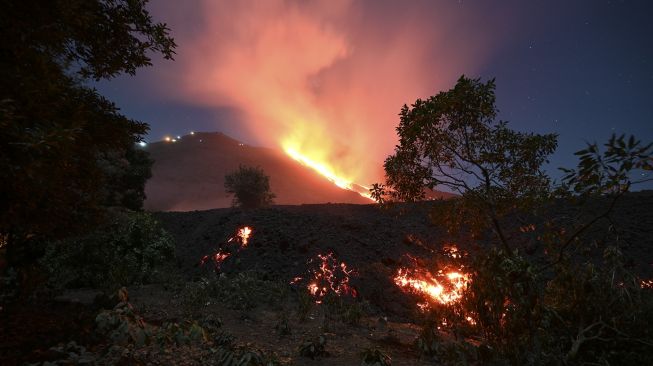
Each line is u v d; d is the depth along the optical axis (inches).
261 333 295.7
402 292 425.4
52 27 164.7
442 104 278.4
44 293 326.3
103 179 238.5
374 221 607.2
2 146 131.5
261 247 552.7
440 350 238.7
